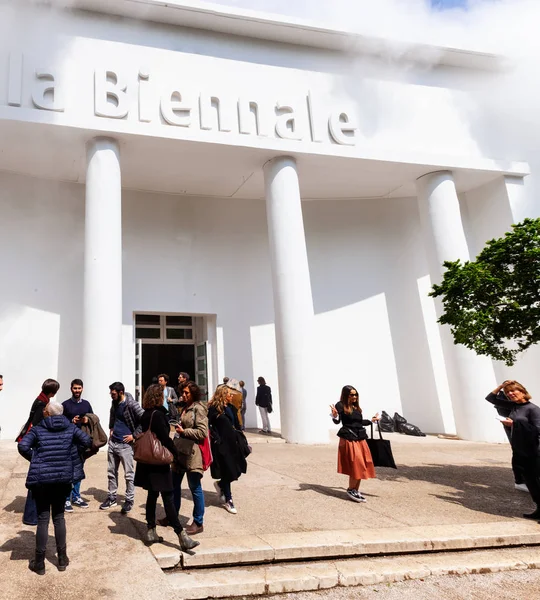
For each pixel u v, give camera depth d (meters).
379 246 15.60
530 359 13.39
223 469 5.23
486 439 12.16
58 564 3.75
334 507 5.60
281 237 11.77
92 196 10.32
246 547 4.15
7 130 10.08
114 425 5.36
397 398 14.51
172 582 3.66
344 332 14.69
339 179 13.91
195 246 14.33
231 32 12.09
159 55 11.21
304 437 10.94
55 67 10.18
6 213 12.12
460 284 6.48
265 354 14.30
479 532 4.75
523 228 6.13
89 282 10.04
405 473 7.73
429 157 13.30
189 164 12.28
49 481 3.71
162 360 14.51
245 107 11.69
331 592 3.76
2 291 11.70
